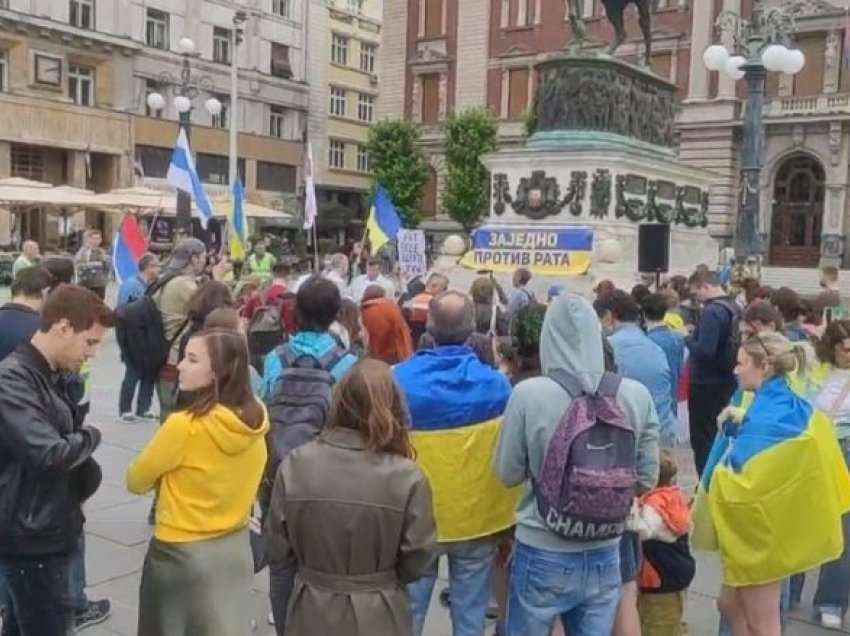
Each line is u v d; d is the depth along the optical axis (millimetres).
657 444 4074
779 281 40219
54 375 3775
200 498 3713
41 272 5367
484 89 50312
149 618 3758
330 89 59969
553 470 3730
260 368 8406
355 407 3311
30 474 3688
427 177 47875
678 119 43750
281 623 4695
